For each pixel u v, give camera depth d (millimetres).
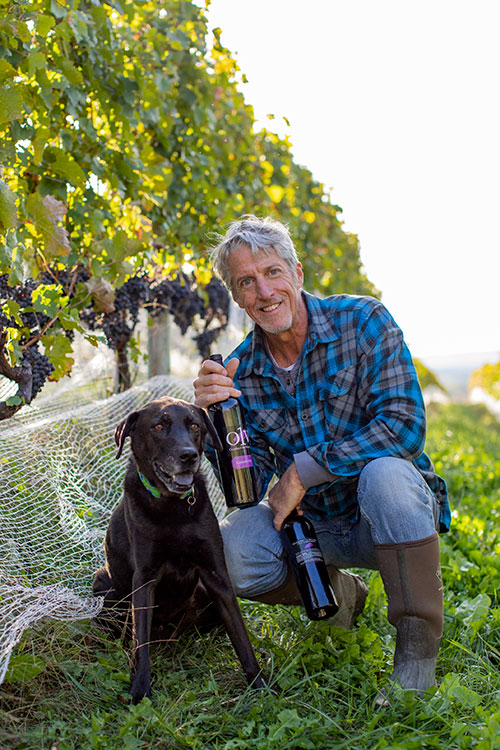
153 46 4996
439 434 11375
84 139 4078
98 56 4184
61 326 3590
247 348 3211
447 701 2436
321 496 3070
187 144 5445
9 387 3629
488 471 7242
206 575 2945
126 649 2988
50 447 3682
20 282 3127
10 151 3191
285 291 2979
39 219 3277
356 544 3064
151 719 2330
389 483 2654
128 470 3105
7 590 2635
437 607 2629
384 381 2916
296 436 3123
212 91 5754
